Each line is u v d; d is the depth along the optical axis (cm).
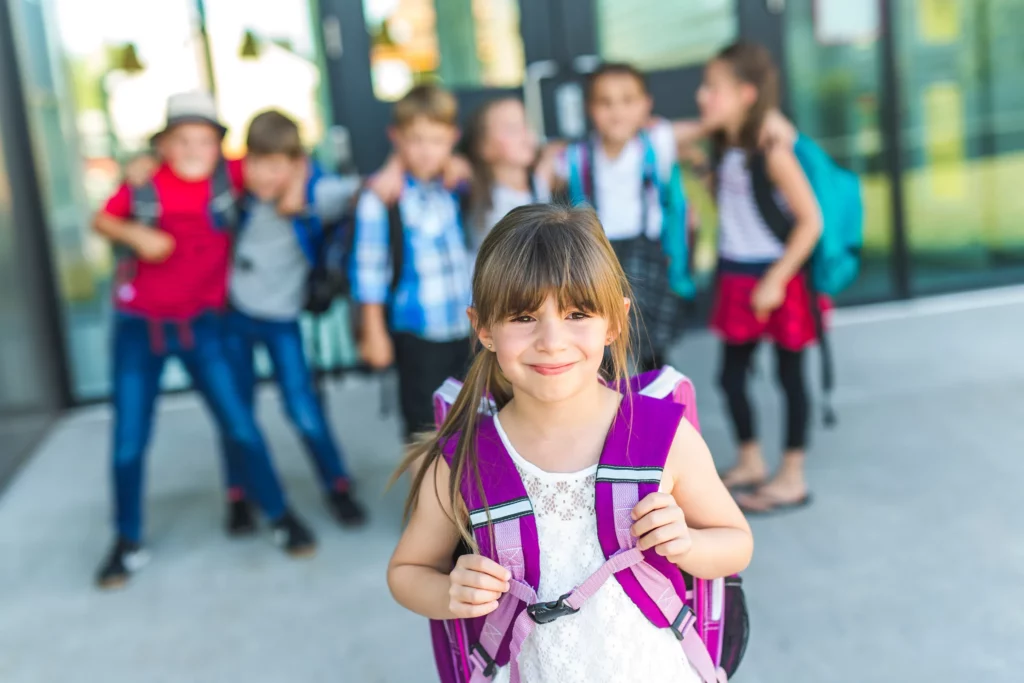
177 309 275
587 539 113
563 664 113
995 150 529
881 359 443
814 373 431
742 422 309
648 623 113
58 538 323
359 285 274
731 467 330
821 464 328
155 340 278
